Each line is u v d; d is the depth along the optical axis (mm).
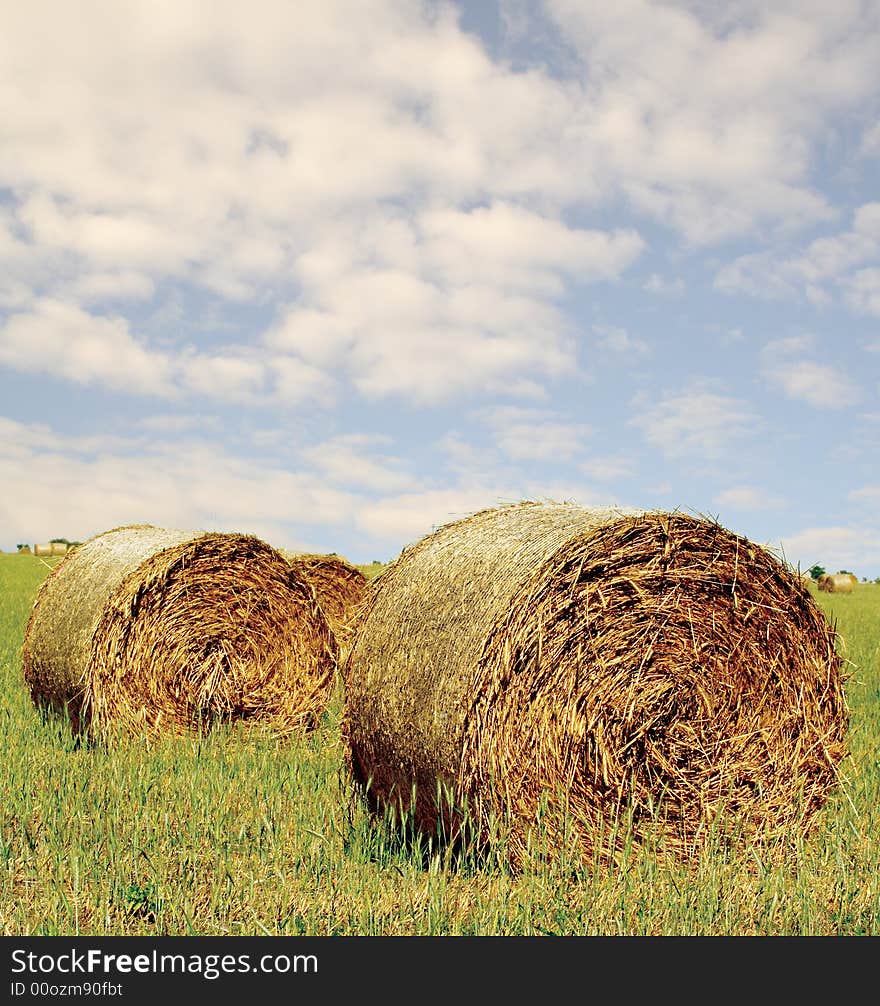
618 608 6406
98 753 8672
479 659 5906
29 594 25812
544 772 6094
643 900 5324
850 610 26031
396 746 6605
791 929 5059
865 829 6676
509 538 6684
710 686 6703
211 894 5254
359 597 15328
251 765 8148
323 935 4805
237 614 10156
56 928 4793
